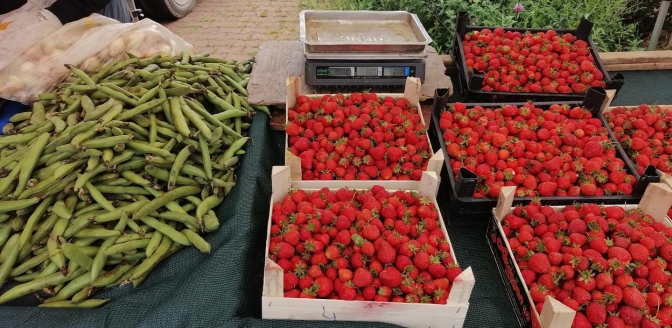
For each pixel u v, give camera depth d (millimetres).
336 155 2564
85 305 2025
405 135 2666
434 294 1827
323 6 6469
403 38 3064
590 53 3410
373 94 2910
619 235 2068
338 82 3002
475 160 2551
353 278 1848
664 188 2182
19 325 1839
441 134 2725
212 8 6641
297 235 1992
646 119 2869
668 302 1849
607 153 2613
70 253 2027
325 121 2715
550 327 1704
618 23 4801
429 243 2029
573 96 3162
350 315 1823
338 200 2273
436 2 4668
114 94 2535
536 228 2178
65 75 2924
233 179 2623
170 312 1895
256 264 2273
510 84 3215
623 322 1803
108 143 2256
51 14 3066
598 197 2369
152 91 2590
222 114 2795
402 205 2174
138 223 2260
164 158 2379
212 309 1906
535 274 2020
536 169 2484
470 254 2420
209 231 2338
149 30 3287
